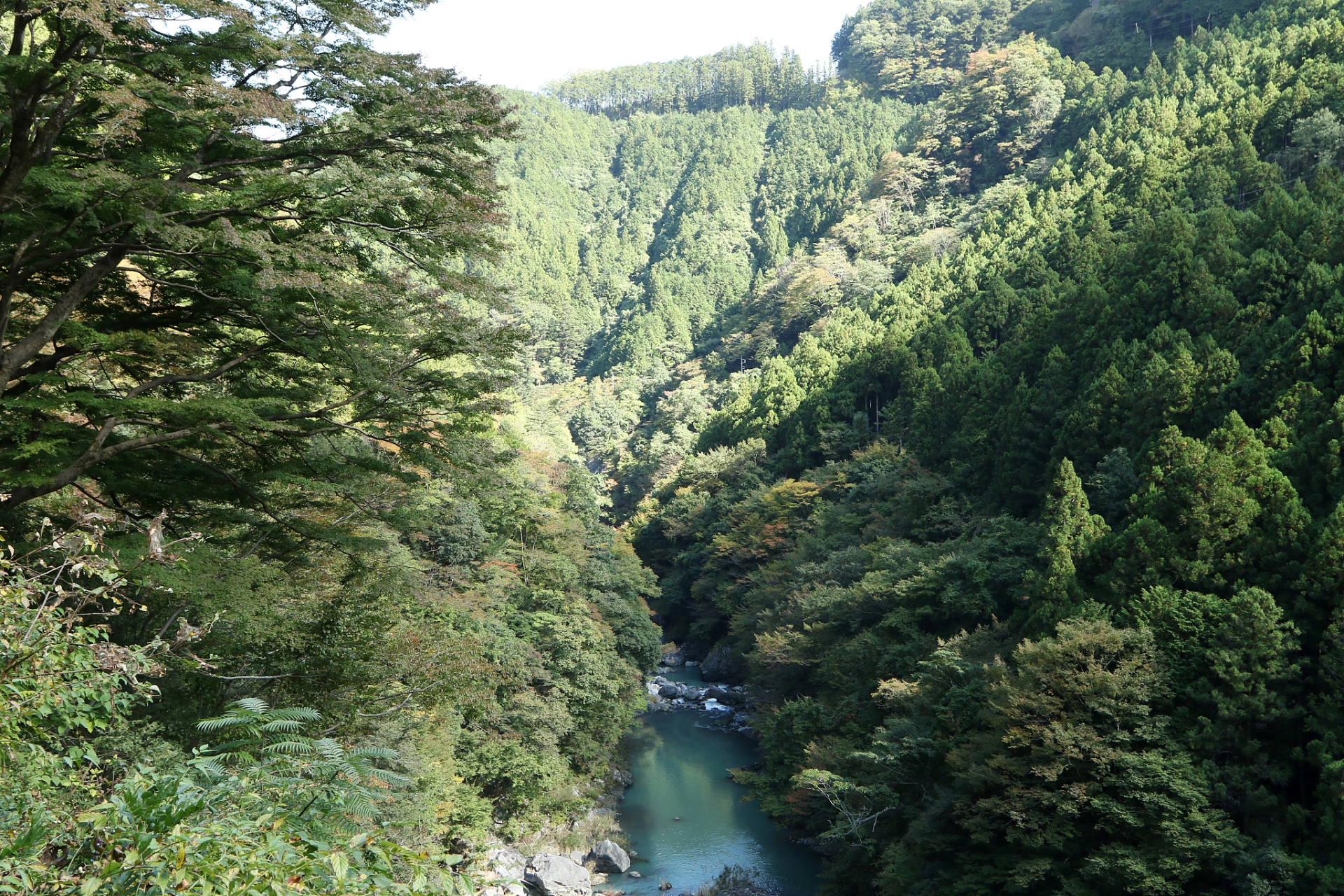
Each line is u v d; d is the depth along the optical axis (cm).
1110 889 2131
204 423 1234
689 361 12344
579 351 13550
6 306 1145
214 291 1327
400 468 1539
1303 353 3219
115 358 1327
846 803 2955
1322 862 1986
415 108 1288
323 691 1612
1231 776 2216
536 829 3195
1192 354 3878
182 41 1220
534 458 5644
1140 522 2873
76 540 801
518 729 3312
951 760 2567
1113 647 2398
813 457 7050
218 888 425
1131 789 2164
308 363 1507
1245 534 2723
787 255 13338
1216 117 6644
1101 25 12362
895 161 11825
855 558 4550
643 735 4503
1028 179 10019
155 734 1359
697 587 6544
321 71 1300
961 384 5381
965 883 2353
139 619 1503
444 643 1844
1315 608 2455
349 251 1403
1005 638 3186
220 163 1255
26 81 1077
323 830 503
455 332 1390
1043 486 4222
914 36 17275
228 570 1320
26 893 443
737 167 15962
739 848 3195
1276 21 8131
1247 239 4428
